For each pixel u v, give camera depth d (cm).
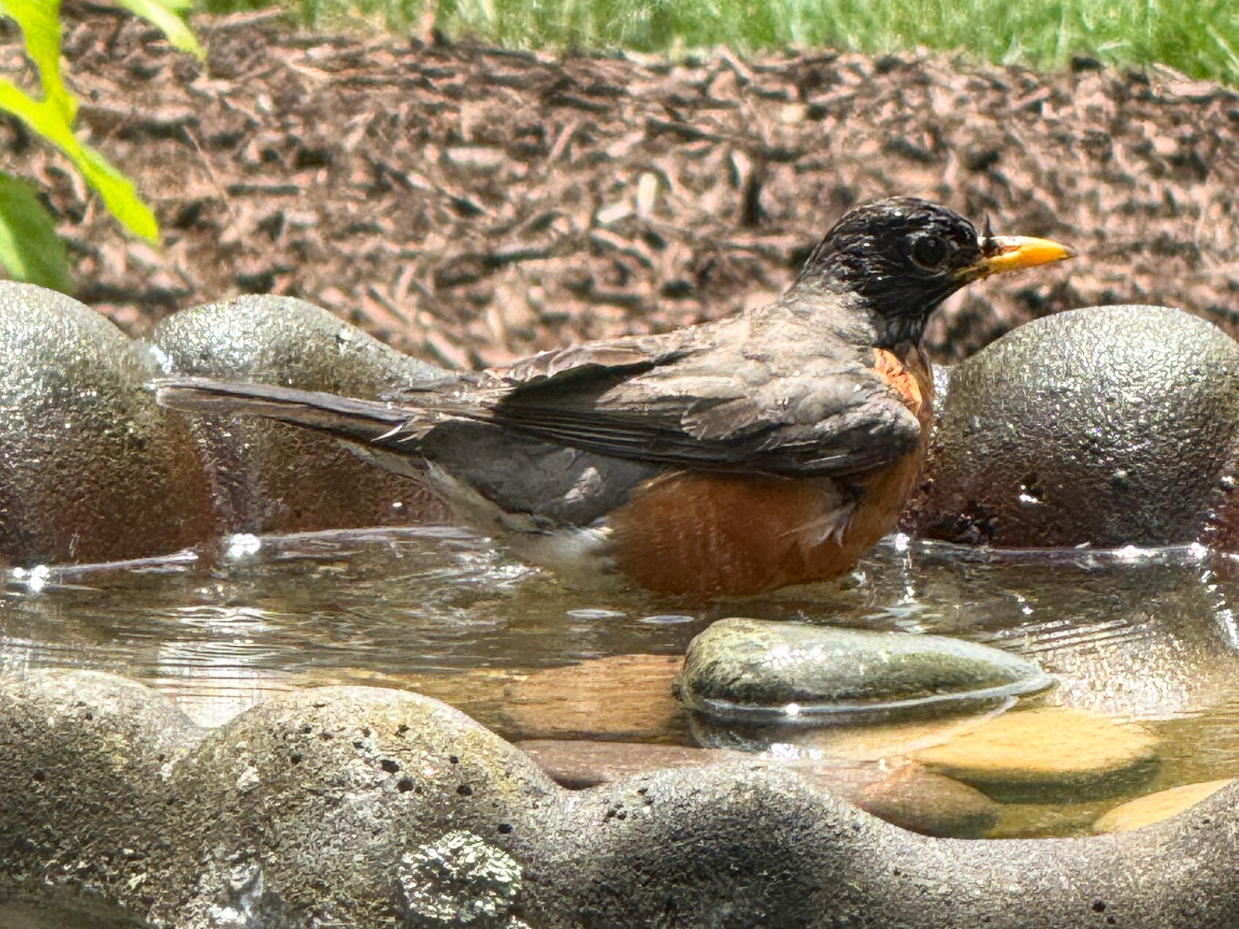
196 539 1008
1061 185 1681
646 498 938
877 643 753
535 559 972
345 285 1505
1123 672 789
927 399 1019
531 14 1808
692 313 1517
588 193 1631
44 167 1552
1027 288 1552
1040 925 444
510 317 1492
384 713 486
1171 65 1864
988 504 1040
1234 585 943
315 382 1038
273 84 1673
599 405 931
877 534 975
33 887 501
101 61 1656
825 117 1736
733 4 1841
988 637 861
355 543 1030
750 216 1627
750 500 938
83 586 918
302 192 1584
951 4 1856
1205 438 1009
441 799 470
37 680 522
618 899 457
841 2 1853
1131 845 457
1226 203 1680
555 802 474
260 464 1026
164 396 909
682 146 1688
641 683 764
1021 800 591
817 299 1025
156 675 763
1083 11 1862
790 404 940
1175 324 1041
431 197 1594
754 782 462
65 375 948
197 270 1497
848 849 455
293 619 870
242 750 486
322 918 462
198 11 1734
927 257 1012
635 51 1808
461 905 461
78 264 1477
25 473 930
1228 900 444
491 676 774
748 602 959
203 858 481
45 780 505
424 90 1703
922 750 654
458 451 952
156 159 1583
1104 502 1012
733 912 453
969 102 1766
